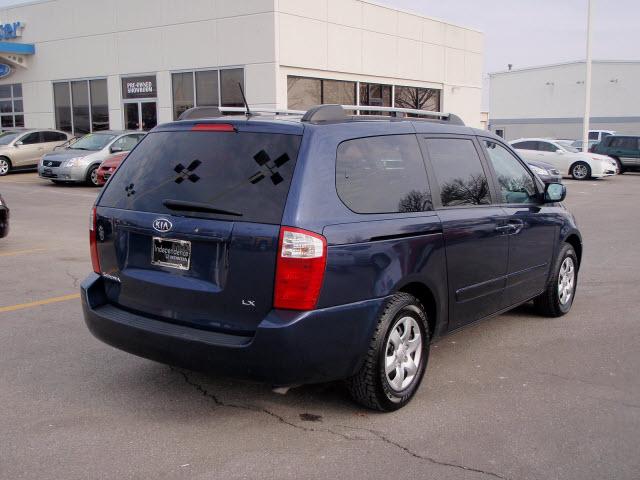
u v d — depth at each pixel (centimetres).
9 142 2217
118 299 438
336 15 2308
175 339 388
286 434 395
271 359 365
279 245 364
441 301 458
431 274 442
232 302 380
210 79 2234
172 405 436
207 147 412
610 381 483
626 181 2441
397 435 394
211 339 380
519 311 671
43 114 2731
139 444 381
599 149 2869
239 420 414
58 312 647
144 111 2420
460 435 394
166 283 404
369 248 394
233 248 377
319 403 440
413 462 362
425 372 476
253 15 2103
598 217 1404
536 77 5894
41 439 386
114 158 1772
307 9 2186
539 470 354
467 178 503
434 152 477
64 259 900
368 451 374
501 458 367
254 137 400
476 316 508
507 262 534
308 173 379
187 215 398
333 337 378
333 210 383
